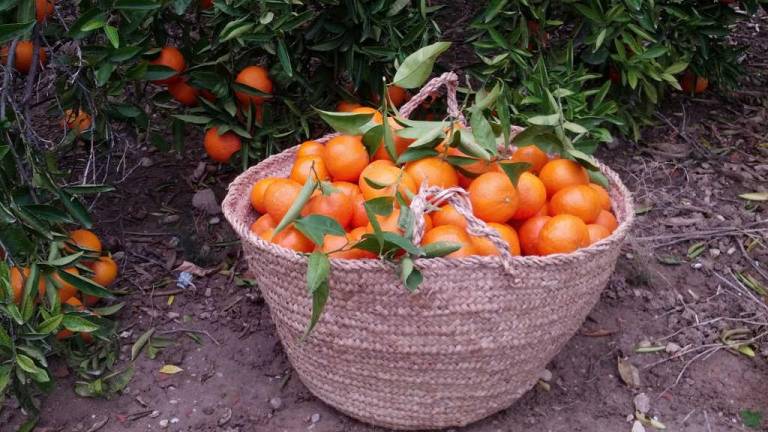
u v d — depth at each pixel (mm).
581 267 1855
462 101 2998
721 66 3562
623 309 2623
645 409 2240
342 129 2045
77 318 2139
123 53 2346
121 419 2232
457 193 1817
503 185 1882
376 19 2623
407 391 2000
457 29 3959
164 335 2525
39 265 2188
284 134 2809
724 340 2477
